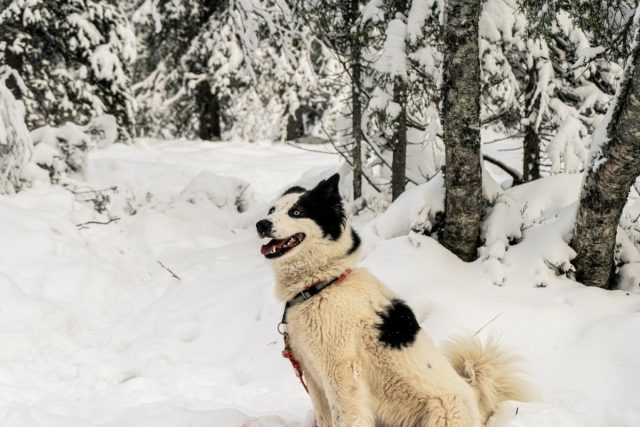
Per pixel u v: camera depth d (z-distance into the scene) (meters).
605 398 3.92
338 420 3.04
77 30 14.11
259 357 5.29
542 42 7.74
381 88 7.99
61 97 14.46
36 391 4.69
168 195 11.65
